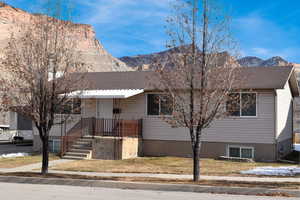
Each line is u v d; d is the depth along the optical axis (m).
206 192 10.79
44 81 12.87
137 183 11.60
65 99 13.64
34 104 12.91
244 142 18.53
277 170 14.77
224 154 18.97
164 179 12.62
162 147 20.31
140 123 20.62
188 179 12.59
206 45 11.75
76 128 21.03
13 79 12.92
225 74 11.94
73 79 13.90
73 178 12.72
